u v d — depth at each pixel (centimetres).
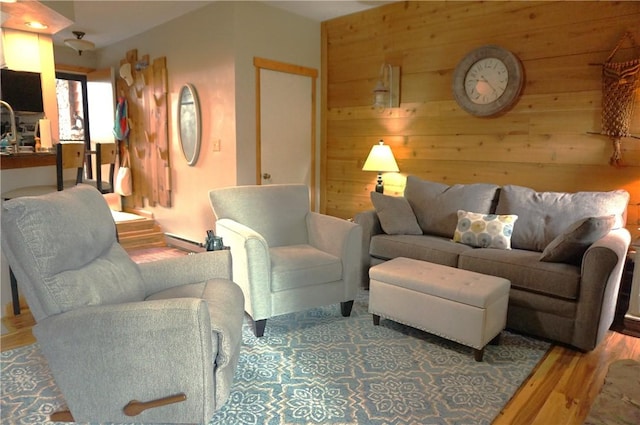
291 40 458
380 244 350
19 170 321
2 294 292
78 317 160
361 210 477
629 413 167
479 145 385
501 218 321
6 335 268
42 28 405
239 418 192
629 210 316
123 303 174
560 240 266
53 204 174
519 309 277
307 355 249
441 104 404
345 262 299
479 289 243
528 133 357
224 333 170
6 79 392
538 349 262
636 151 310
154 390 164
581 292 254
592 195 304
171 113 498
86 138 646
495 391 215
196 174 475
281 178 469
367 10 445
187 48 462
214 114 441
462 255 302
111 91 584
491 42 369
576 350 261
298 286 281
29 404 200
